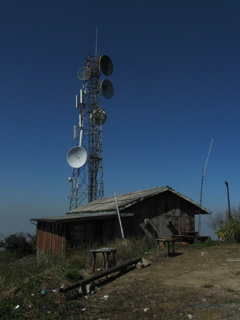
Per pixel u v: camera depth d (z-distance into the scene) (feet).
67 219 44.42
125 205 49.26
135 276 26.76
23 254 75.20
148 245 44.16
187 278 25.04
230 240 47.75
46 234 59.31
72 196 95.14
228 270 27.45
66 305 19.49
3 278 28.81
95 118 99.40
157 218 52.80
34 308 18.76
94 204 76.23
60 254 43.37
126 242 40.55
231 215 50.96
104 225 50.57
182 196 54.85
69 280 25.38
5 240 76.59
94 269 28.91
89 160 98.22
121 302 19.86
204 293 20.66
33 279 25.20
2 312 18.12
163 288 22.40
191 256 35.58
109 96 102.83
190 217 56.24
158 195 53.62
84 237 48.57
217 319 15.99
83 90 100.83
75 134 98.73
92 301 20.62
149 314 17.43
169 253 36.88
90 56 104.99
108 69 104.32
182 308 17.98
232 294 20.16
